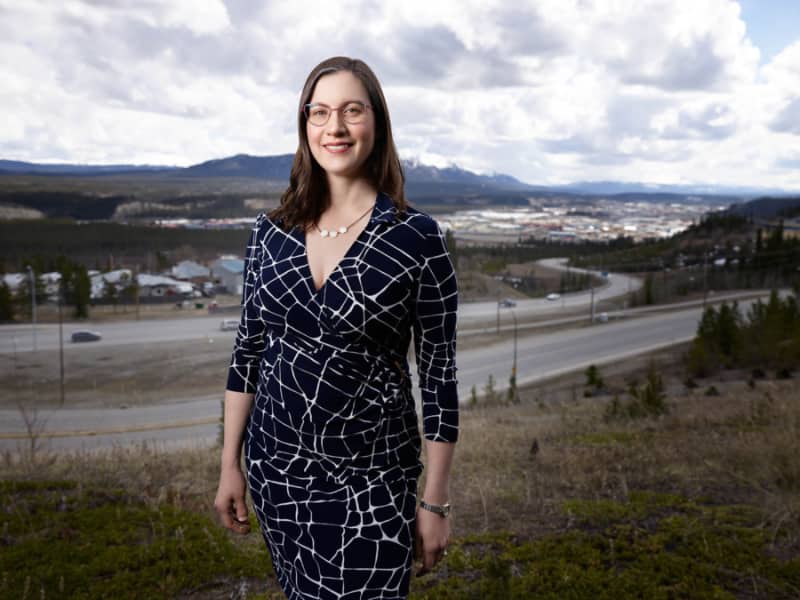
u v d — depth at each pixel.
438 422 1.62
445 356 1.64
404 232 1.56
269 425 1.63
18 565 3.28
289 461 1.60
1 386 38.78
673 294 98.94
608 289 110.88
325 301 1.53
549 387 39.28
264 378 1.68
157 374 42.25
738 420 8.57
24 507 4.03
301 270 1.57
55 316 70.00
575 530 3.85
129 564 3.33
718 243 158.38
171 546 3.50
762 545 3.52
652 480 5.06
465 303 92.38
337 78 1.60
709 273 115.81
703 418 9.02
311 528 1.58
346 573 1.56
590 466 5.70
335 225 1.61
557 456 6.37
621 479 5.09
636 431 8.41
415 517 1.66
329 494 1.58
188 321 66.69
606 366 46.16
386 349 1.58
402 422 1.62
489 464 6.12
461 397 37.72
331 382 1.54
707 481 4.92
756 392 17.59
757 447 5.76
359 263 1.53
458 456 6.68
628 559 3.46
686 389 26.77
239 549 3.53
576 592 3.06
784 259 116.81
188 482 5.07
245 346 1.77
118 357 47.53
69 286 75.62
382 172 1.66
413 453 1.66
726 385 27.58
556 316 75.69
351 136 1.57
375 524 1.56
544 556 3.47
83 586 3.12
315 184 1.64
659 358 48.25
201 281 105.62
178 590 3.09
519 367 47.00
